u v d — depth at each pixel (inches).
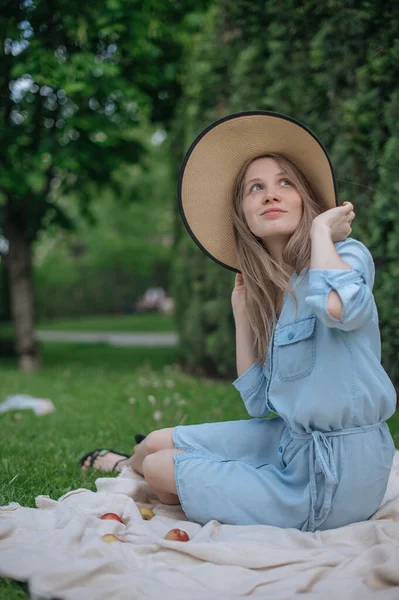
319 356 85.4
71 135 311.9
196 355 293.4
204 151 96.3
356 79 187.6
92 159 313.9
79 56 268.4
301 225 91.3
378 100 181.3
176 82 333.7
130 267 923.4
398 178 174.9
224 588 71.7
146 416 183.3
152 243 823.1
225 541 82.6
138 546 80.6
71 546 80.4
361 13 173.5
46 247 896.9
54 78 266.2
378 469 87.2
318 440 86.4
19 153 308.7
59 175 364.8
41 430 168.1
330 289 80.1
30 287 355.9
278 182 92.2
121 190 375.2
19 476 115.4
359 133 189.8
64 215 371.2
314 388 85.1
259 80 241.8
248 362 101.4
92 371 316.5
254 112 92.0
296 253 90.4
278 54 221.0
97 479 108.7
